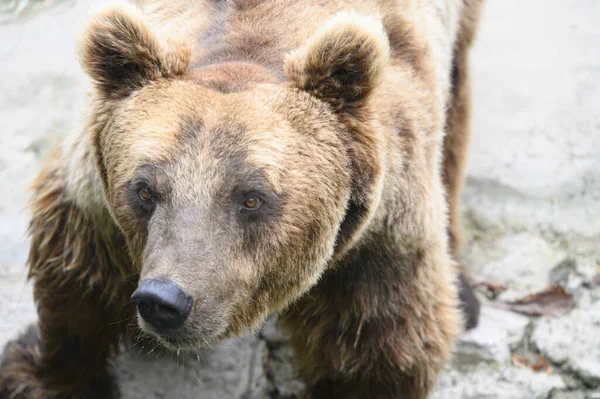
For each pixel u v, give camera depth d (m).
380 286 9.48
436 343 9.91
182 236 7.67
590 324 12.79
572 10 18.45
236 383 12.11
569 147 15.32
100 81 8.50
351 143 8.37
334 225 8.41
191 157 7.80
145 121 8.07
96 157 8.75
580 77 16.69
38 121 15.55
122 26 8.17
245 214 7.95
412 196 9.19
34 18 17.95
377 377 9.96
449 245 13.01
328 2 9.22
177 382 12.04
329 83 8.21
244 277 8.03
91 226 9.59
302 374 10.63
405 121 9.04
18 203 14.16
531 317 13.00
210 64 8.59
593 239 13.93
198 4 9.37
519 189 14.67
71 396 11.30
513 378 12.16
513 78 16.73
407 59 9.46
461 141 13.24
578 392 12.16
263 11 9.02
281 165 7.90
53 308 10.38
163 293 7.35
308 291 9.49
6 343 11.96
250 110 7.93
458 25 12.83
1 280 13.09
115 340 11.01
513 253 13.84
